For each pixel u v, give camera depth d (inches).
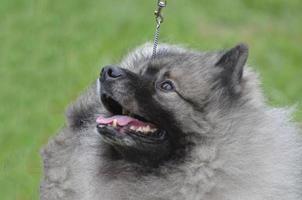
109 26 799.7
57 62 740.0
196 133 346.0
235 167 340.2
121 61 402.3
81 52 748.6
